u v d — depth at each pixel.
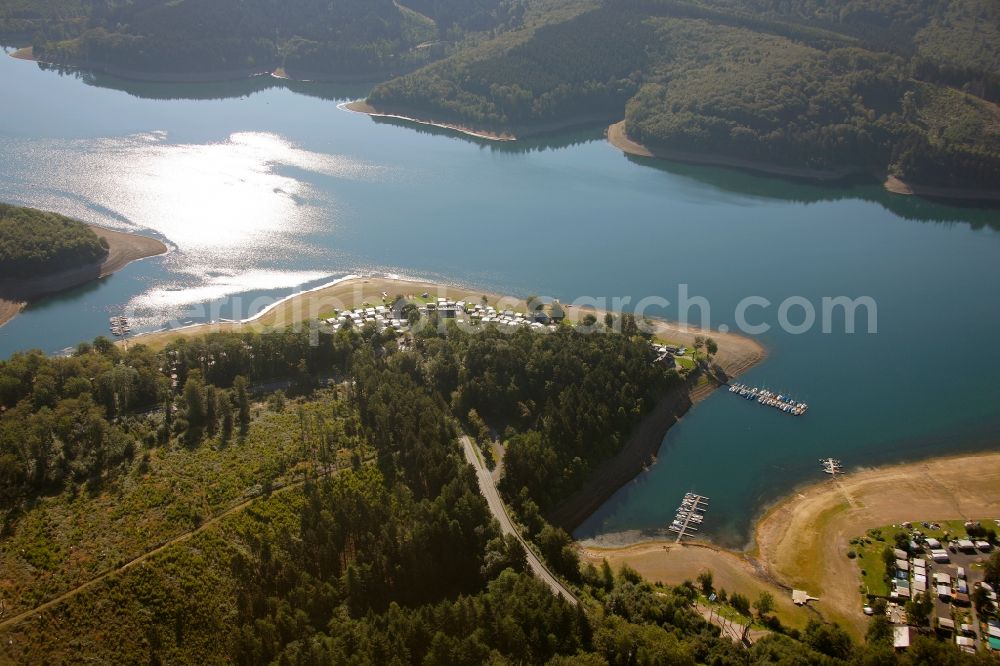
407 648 146.75
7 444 188.00
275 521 179.62
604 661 142.25
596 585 175.38
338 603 162.50
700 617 164.25
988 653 152.00
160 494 184.75
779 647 152.38
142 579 163.00
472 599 159.75
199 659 152.88
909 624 166.12
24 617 153.75
